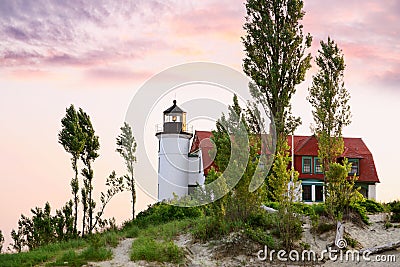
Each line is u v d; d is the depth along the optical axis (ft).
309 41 97.09
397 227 68.18
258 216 66.08
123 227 84.28
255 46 97.40
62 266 56.08
